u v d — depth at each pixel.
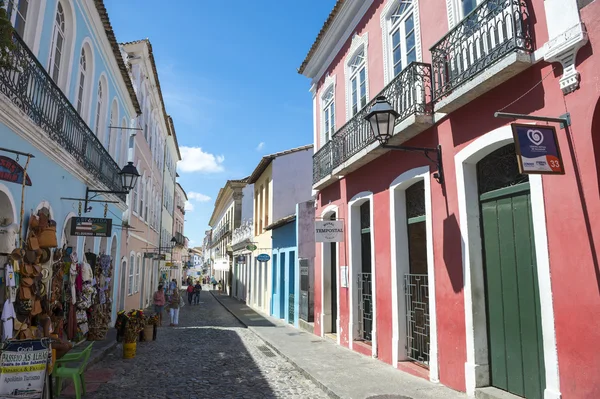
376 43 9.41
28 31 6.93
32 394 4.69
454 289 6.21
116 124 14.01
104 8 10.03
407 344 7.80
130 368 8.60
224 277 44.19
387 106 6.42
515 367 5.32
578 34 4.30
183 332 14.41
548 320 4.64
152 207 23.95
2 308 6.03
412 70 7.09
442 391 6.05
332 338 11.46
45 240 6.89
